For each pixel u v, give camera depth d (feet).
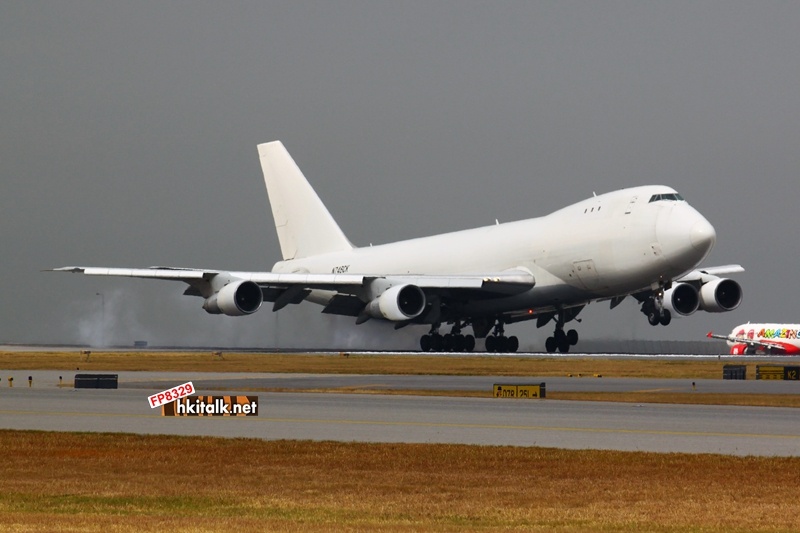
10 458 276.62
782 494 224.12
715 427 335.88
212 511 204.23
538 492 227.40
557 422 351.25
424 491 228.84
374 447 291.17
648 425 341.62
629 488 231.71
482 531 181.78
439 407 405.59
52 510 203.72
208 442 302.45
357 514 201.98
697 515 202.49
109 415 381.19
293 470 255.91
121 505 210.18
